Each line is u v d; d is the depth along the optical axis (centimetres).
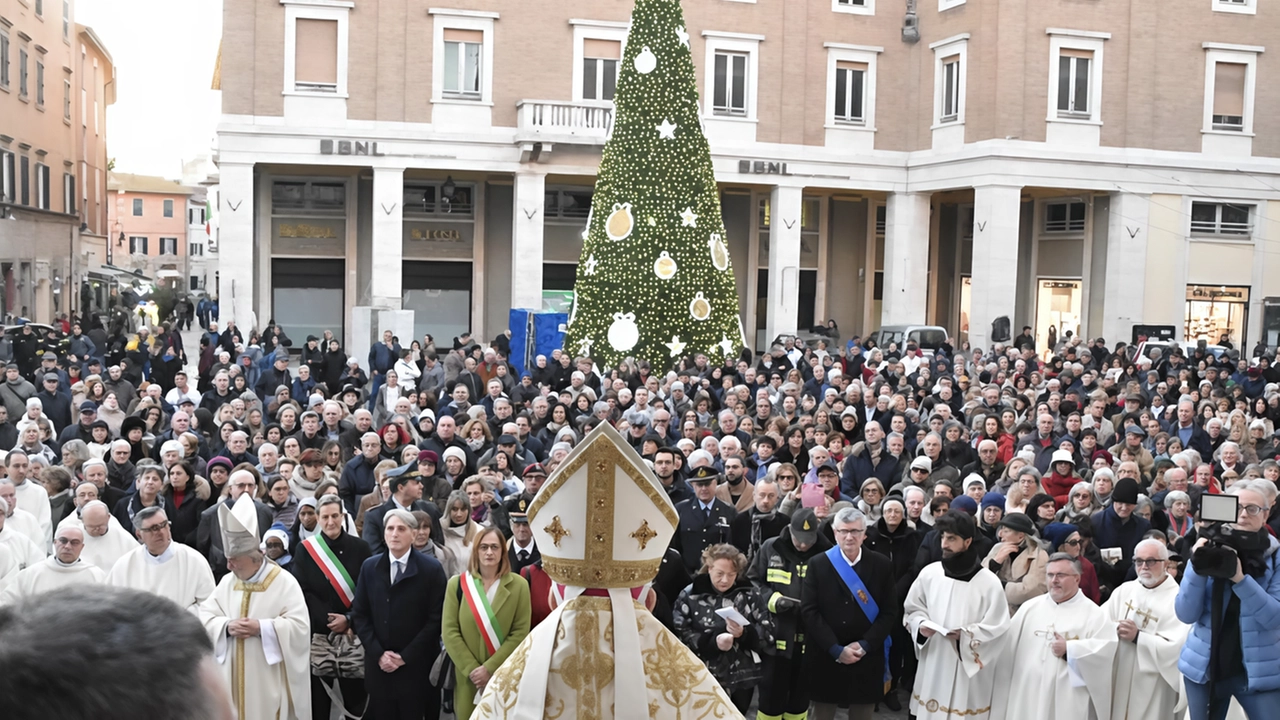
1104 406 1584
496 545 720
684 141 2528
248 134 3356
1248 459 1441
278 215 3678
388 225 3472
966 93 3619
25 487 968
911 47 3838
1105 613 736
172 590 742
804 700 781
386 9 3434
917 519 947
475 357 2103
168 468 1029
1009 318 3519
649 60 2517
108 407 1472
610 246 2520
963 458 1270
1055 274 3962
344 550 794
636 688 337
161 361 2169
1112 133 3612
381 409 1738
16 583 739
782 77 3747
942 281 4281
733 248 4069
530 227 3553
